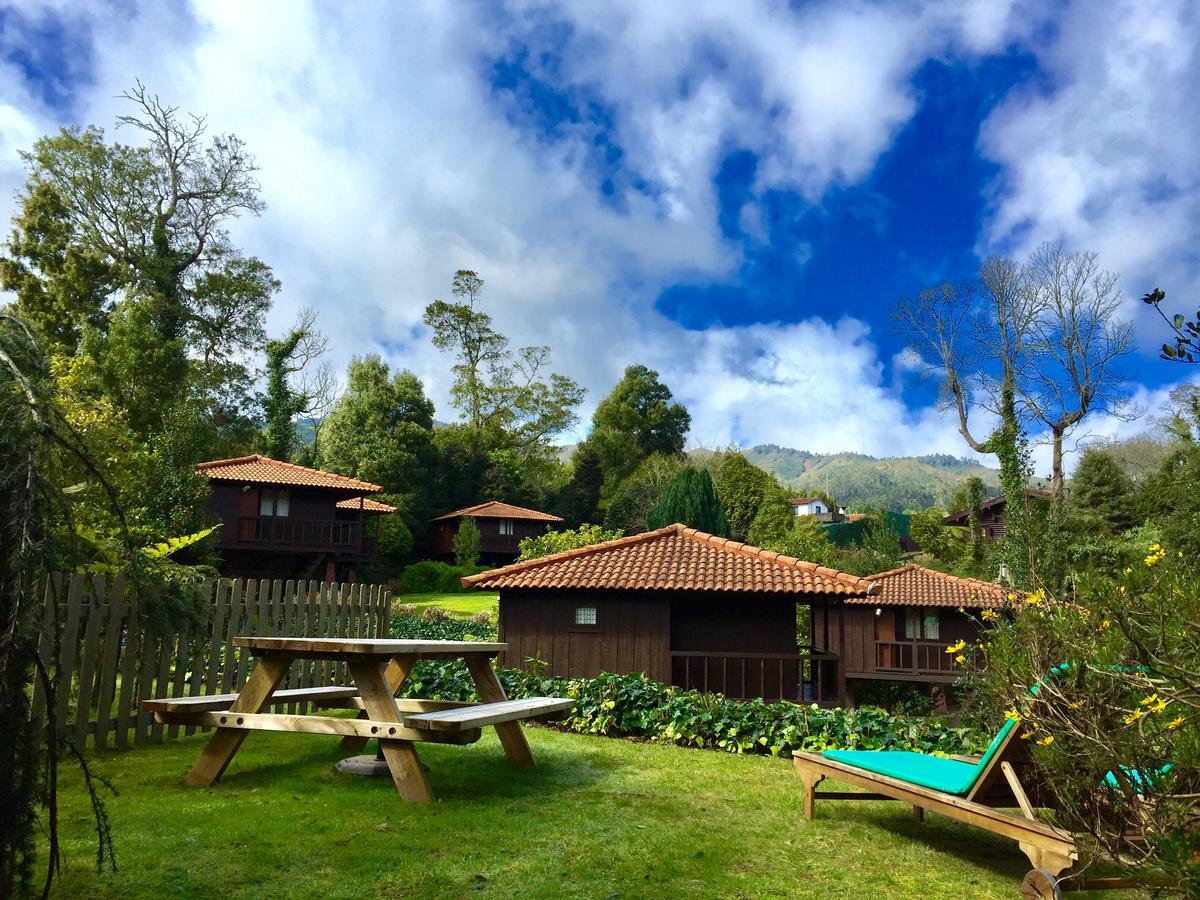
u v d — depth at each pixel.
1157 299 3.47
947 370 37.00
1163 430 35.25
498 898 3.80
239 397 42.19
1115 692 3.46
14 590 2.99
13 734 2.97
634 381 76.00
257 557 36.31
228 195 38.81
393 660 7.28
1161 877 3.26
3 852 2.95
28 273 35.88
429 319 65.81
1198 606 3.17
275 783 5.76
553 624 14.04
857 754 5.52
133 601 6.66
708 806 5.70
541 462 68.31
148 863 4.03
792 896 4.00
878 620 23.45
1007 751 4.07
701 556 14.72
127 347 30.25
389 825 4.83
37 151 35.66
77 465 3.66
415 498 51.88
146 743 7.03
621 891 3.95
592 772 6.67
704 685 13.47
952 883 4.27
